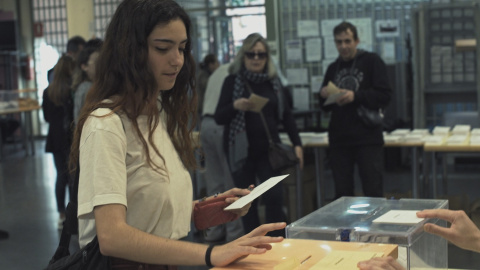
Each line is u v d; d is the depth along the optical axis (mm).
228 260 1560
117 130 1686
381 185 4875
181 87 1984
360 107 4793
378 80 4797
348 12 8008
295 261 1533
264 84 4477
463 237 1852
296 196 5223
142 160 1744
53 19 14336
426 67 8188
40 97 14531
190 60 1986
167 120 1980
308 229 1810
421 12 8047
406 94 8305
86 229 1819
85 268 1774
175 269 1807
